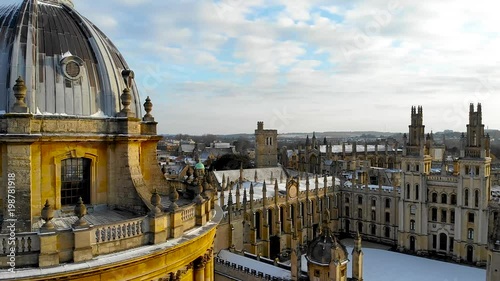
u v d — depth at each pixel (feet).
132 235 90.94
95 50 111.45
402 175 389.60
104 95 108.68
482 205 342.03
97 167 104.99
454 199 363.97
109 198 107.14
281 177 465.88
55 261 79.15
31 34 101.60
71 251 81.87
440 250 372.38
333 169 560.20
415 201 381.60
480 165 343.05
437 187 372.99
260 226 354.13
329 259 213.87
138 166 110.42
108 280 84.28
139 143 112.27
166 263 95.04
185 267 102.94
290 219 379.76
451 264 336.70
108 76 109.91
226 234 313.12
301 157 630.33
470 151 351.67
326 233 225.35
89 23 120.67
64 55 104.63
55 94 99.86
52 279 76.74
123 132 106.42
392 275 305.73
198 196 112.57
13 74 96.22
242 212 331.36
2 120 90.07
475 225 346.13
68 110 100.89
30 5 108.37
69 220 97.76
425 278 299.58
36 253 78.48
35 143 92.58
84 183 104.68
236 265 247.91
